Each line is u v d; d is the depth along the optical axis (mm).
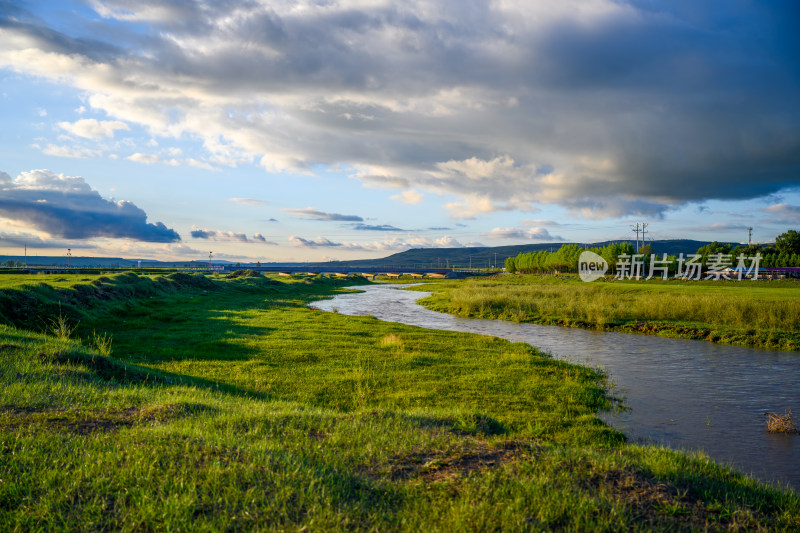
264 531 5039
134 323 27812
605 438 11570
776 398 15922
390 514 5656
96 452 6867
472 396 14703
